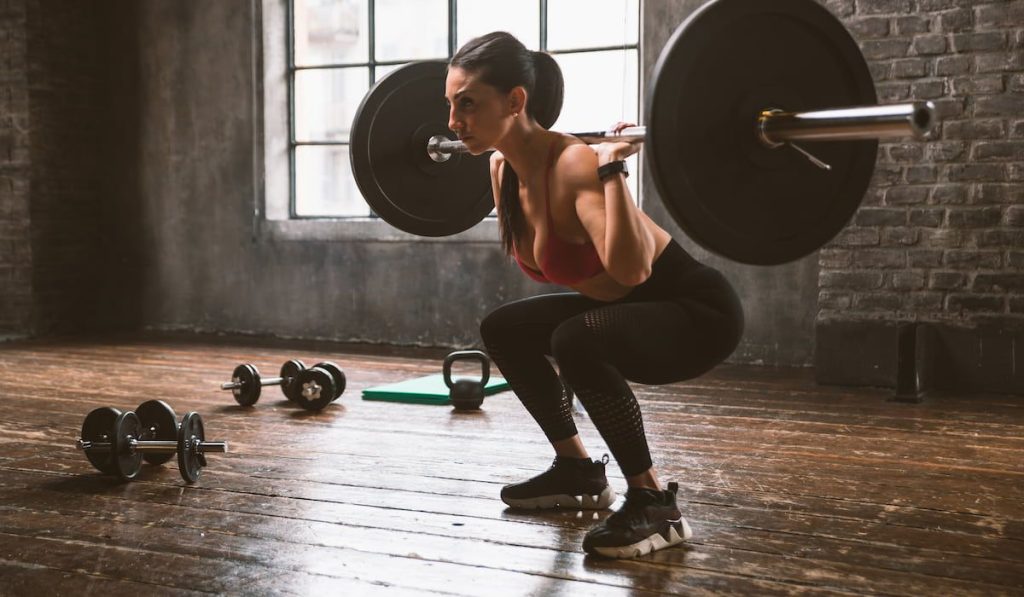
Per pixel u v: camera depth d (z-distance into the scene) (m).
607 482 2.85
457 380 4.40
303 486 3.08
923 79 4.84
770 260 2.03
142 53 7.55
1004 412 4.28
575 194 2.24
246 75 7.23
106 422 3.12
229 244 7.38
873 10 4.90
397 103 2.88
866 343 4.92
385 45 6.95
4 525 2.69
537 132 2.33
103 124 7.71
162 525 2.69
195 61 7.39
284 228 7.18
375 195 2.89
